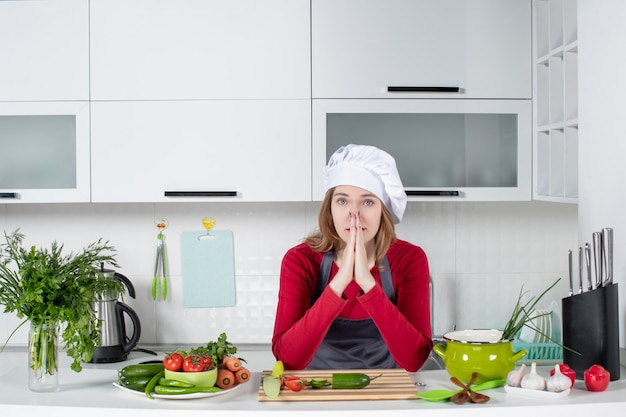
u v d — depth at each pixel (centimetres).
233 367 170
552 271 324
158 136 279
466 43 281
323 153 279
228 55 278
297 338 181
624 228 195
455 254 322
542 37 279
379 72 279
